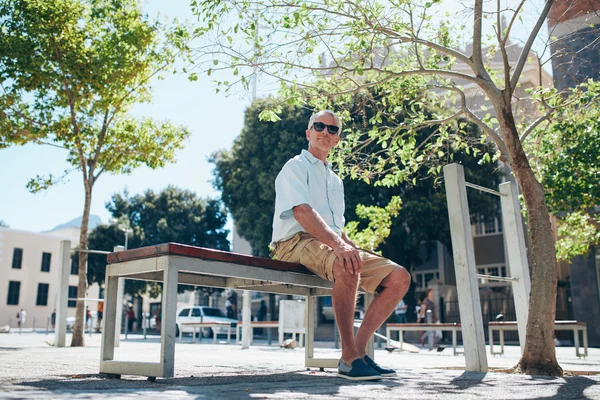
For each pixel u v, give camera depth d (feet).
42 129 32.17
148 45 32.91
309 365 11.91
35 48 31.22
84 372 9.66
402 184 66.23
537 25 15.87
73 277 148.15
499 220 79.05
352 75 16.90
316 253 9.40
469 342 12.82
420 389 7.20
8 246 137.28
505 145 16.01
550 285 13.75
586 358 26.53
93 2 32.40
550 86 21.22
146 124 36.29
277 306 98.63
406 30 16.35
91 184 33.91
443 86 17.87
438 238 68.59
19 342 34.63
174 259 7.86
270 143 73.46
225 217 125.80
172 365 7.79
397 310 59.57
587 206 26.63
